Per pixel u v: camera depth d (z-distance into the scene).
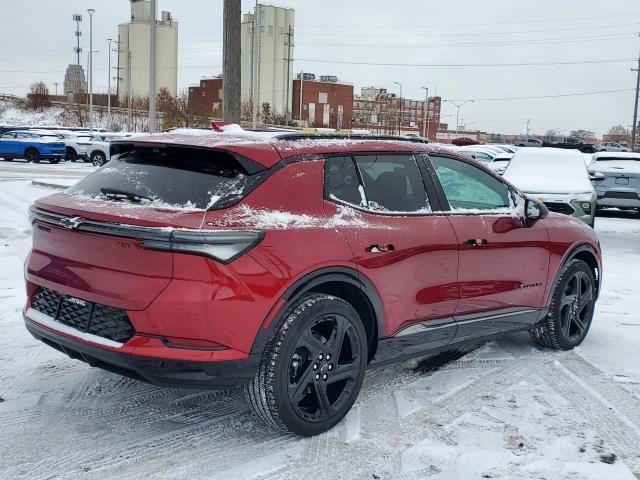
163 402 4.09
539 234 4.96
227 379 3.29
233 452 3.47
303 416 3.56
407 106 126.56
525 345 5.51
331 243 3.55
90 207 3.39
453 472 3.31
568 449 3.58
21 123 77.62
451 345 4.48
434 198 4.30
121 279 3.23
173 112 57.03
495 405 4.17
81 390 4.23
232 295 3.18
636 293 7.49
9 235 9.87
